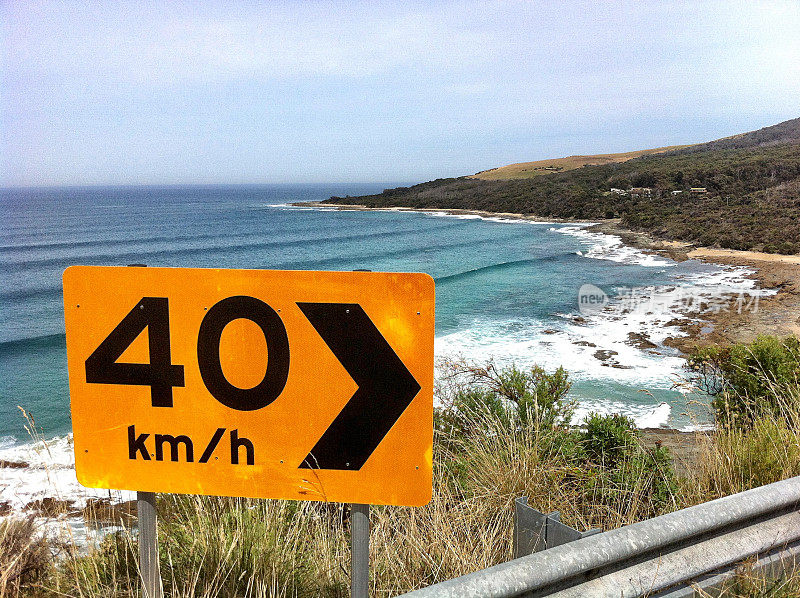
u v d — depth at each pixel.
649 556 1.71
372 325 1.43
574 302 31.38
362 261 54.12
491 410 4.38
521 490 2.84
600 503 2.89
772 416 3.30
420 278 1.40
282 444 1.48
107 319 1.49
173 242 69.56
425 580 2.10
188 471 1.51
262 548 1.98
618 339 22.58
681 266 43.50
